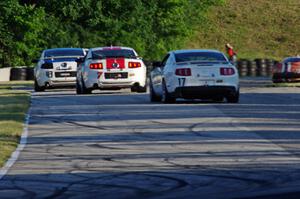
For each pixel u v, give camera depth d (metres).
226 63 52.69
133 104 53.38
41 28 126.38
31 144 33.53
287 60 90.75
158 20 142.00
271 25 174.25
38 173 26.05
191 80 51.91
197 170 26.05
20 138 35.53
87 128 39.12
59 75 73.75
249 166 26.64
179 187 23.03
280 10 180.38
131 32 134.12
